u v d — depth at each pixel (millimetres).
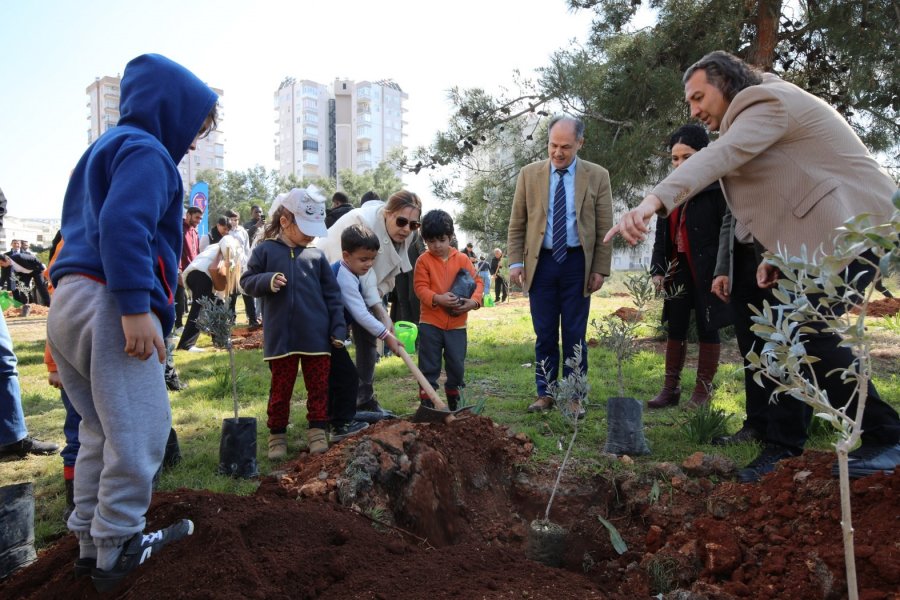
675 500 3355
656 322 8758
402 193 5043
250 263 4055
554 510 3604
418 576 2527
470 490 3725
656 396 5426
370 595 2342
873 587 2270
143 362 2281
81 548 2406
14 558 2678
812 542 2555
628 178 9242
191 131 2477
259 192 72312
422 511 3322
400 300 7535
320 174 113438
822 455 3027
